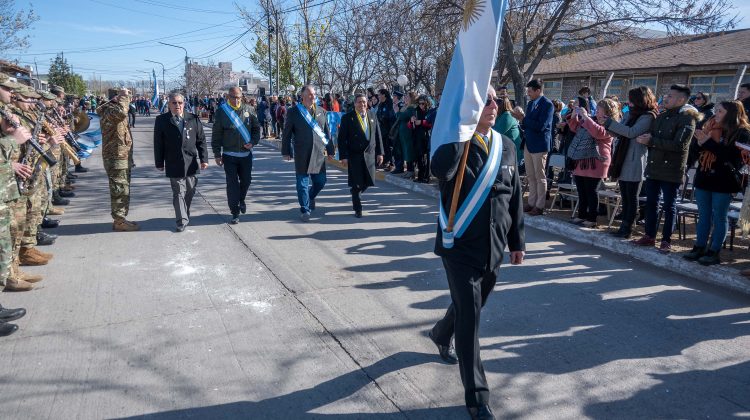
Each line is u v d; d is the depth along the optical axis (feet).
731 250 19.66
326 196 31.89
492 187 9.99
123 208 23.07
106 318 14.28
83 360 12.09
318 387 11.05
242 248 20.76
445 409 10.28
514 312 14.79
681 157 18.34
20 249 18.29
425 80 59.98
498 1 9.09
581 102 25.76
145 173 41.47
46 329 13.61
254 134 24.63
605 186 27.96
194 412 10.20
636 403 10.53
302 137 24.63
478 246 9.93
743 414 10.18
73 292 16.08
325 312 14.74
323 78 75.20
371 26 69.05
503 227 10.23
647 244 19.79
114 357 12.23
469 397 9.67
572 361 12.15
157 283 16.89
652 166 18.93
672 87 18.21
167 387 11.02
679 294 16.14
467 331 9.77
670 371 11.71
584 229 22.35
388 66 64.64
